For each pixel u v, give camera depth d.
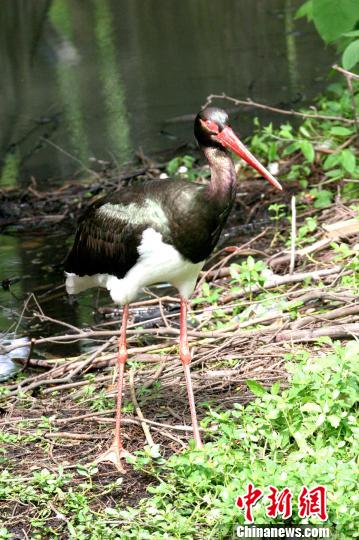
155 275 7.86
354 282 9.95
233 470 7.06
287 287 10.51
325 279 10.41
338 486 6.56
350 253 10.52
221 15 28.28
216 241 7.82
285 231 12.62
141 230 7.67
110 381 9.24
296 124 17.33
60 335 10.82
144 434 8.12
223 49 24.23
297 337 9.17
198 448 7.34
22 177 16.45
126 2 31.16
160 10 29.78
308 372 7.68
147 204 7.70
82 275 8.70
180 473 7.18
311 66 21.55
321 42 23.73
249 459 7.10
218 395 8.57
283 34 25.11
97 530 6.74
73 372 9.48
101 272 8.34
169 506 6.87
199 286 11.24
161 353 9.66
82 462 7.78
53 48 26.16
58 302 11.81
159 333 10.09
